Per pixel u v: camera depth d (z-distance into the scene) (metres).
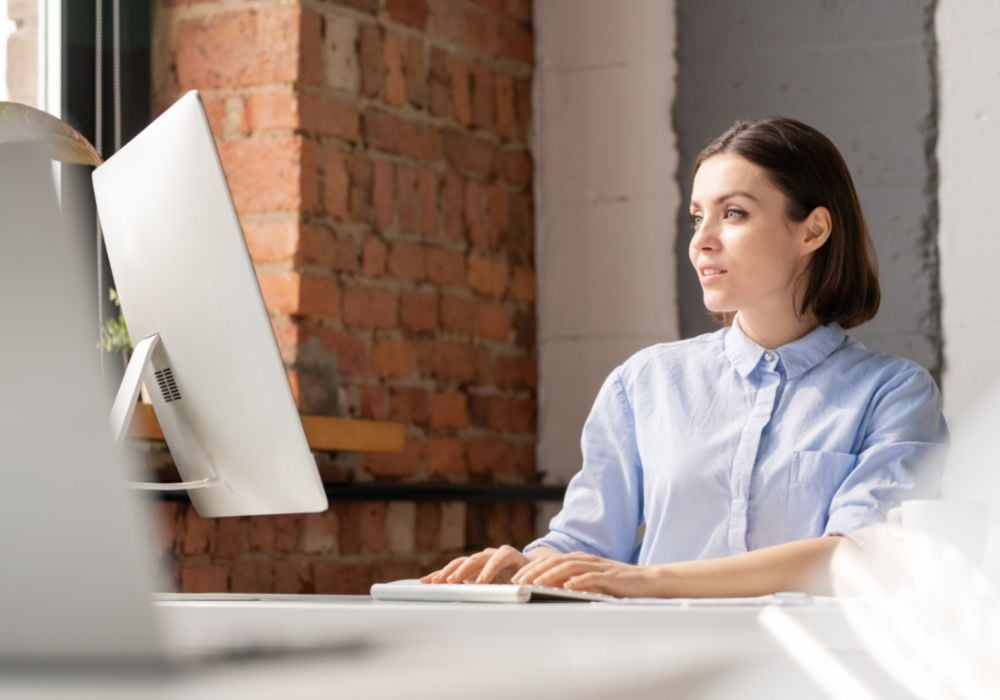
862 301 1.75
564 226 2.88
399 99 2.59
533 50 2.91
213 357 1.30
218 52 2.43
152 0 2.47
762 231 1.68
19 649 0.62
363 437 2.37
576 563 1.23
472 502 2.68
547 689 0.75
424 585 1.19
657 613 0.89
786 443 1.64
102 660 0.61
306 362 2.38
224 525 2.26
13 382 0.61
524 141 2.89
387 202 2.56
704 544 1.66
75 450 0.61
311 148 2.41
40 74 2.36
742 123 1.76
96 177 1.46
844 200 1.73
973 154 2.60
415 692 0.68
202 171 1.26
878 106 2.65
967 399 2.56
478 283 2.75
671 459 1.69
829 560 1.31
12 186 0.62
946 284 2.59
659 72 2.82
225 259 1.25
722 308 1.70
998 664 0.90
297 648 0.69
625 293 2.82
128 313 1.43
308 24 2.41
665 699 0.82
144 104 2.46
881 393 1.65
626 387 1.79
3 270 0.62
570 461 2.84
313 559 2.39
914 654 0.90
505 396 2.80
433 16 2.68
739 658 0.88
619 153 2.84
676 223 2.79
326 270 2.43
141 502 0.61
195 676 0.62
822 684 0.88
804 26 2.71
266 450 1.28
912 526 1.02
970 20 2.61
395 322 2.56
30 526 0.61
